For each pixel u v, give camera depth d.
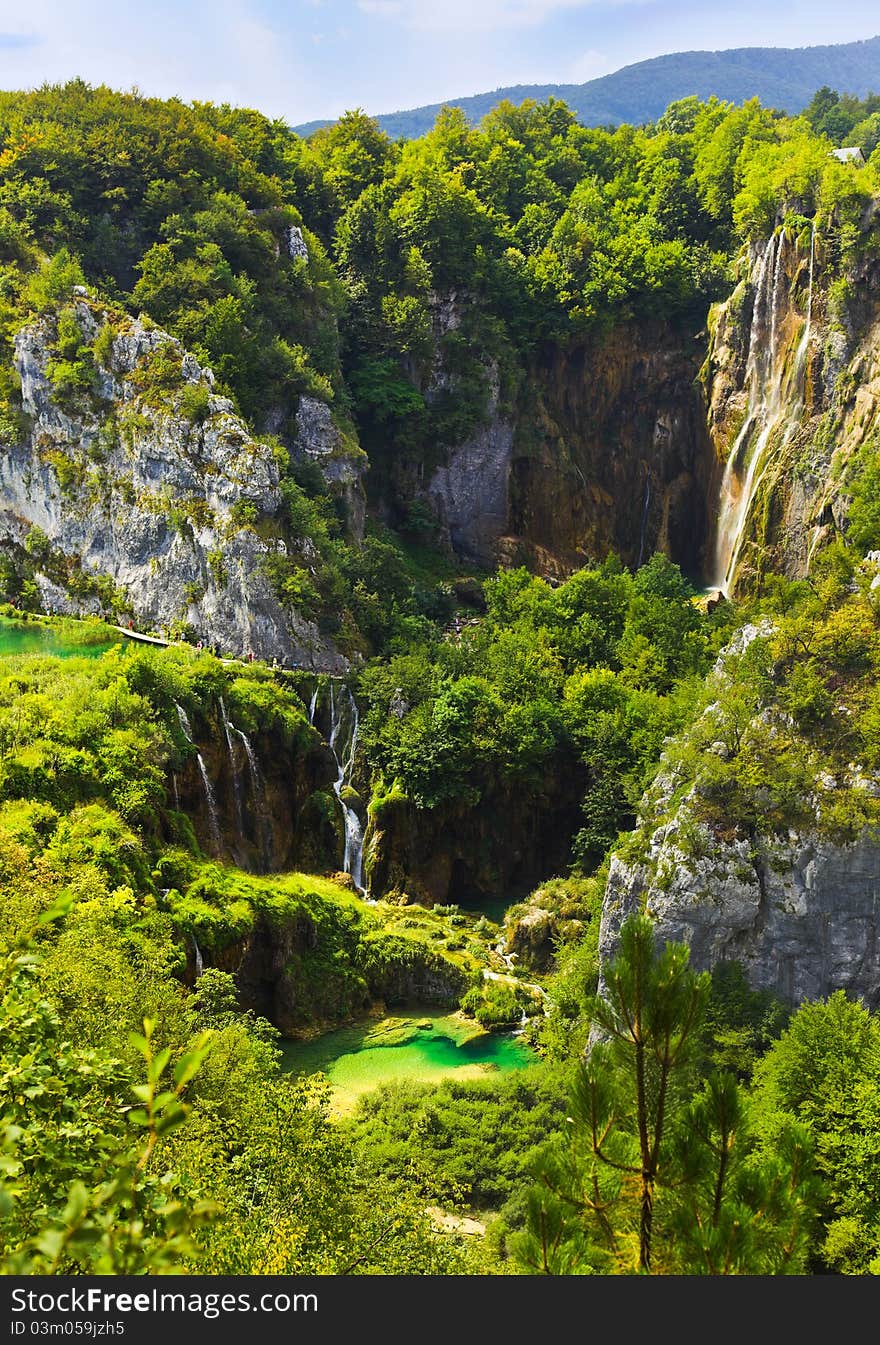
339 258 132.62
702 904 61.22
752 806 62.25
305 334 118.81
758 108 161.50
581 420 143.50
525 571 113.81
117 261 110.75
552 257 137.50
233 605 95.06
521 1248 19.89
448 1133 56.31
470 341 132.38
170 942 61.88
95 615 101.06
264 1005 71.50
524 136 167.38
